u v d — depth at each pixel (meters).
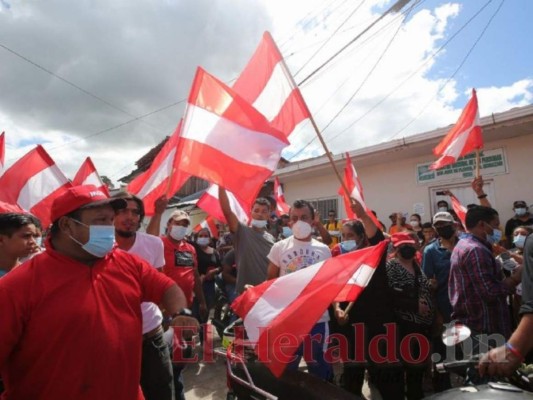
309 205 3.22
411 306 3.09
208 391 3.98
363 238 3.59
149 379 2.54
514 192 7.57
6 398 1.50
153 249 2.90
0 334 1.39
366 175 10.09
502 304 2.94
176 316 2.15
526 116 6.55
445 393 1.70
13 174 3.92
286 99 3.38
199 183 20.09
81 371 1.49
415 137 8.08
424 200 8.95
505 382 1.76
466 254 3.02
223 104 3.09
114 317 1.65
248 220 4.42
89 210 1.69
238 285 3.56
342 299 2.57
